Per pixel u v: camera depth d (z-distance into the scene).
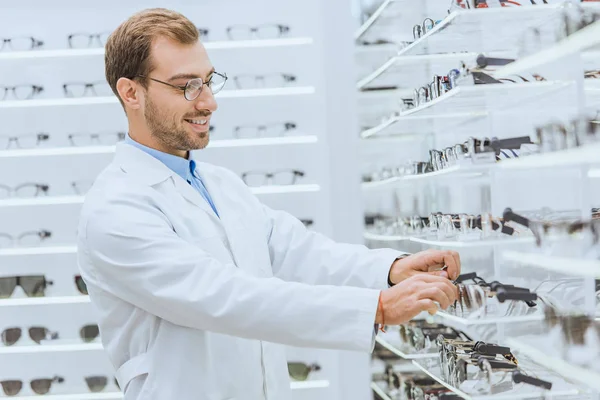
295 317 1.64
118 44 1.88
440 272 1.82
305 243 2.07
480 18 1.78
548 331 1.66
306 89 4.29
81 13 4.38
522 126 1.87
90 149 4.30
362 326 1.61
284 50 4.38
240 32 4.33
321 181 4.37
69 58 4.38
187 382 1.78
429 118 2.55
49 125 4.40
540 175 1.79
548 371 1.72
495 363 1.80
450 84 1.99
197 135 1.89
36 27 4.38
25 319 4.38
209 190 2.03
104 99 4.32
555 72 1.65
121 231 1.75
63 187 4.40
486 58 1.83
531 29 1.74
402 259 1.90
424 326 2.61
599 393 1.56
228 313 1.66
